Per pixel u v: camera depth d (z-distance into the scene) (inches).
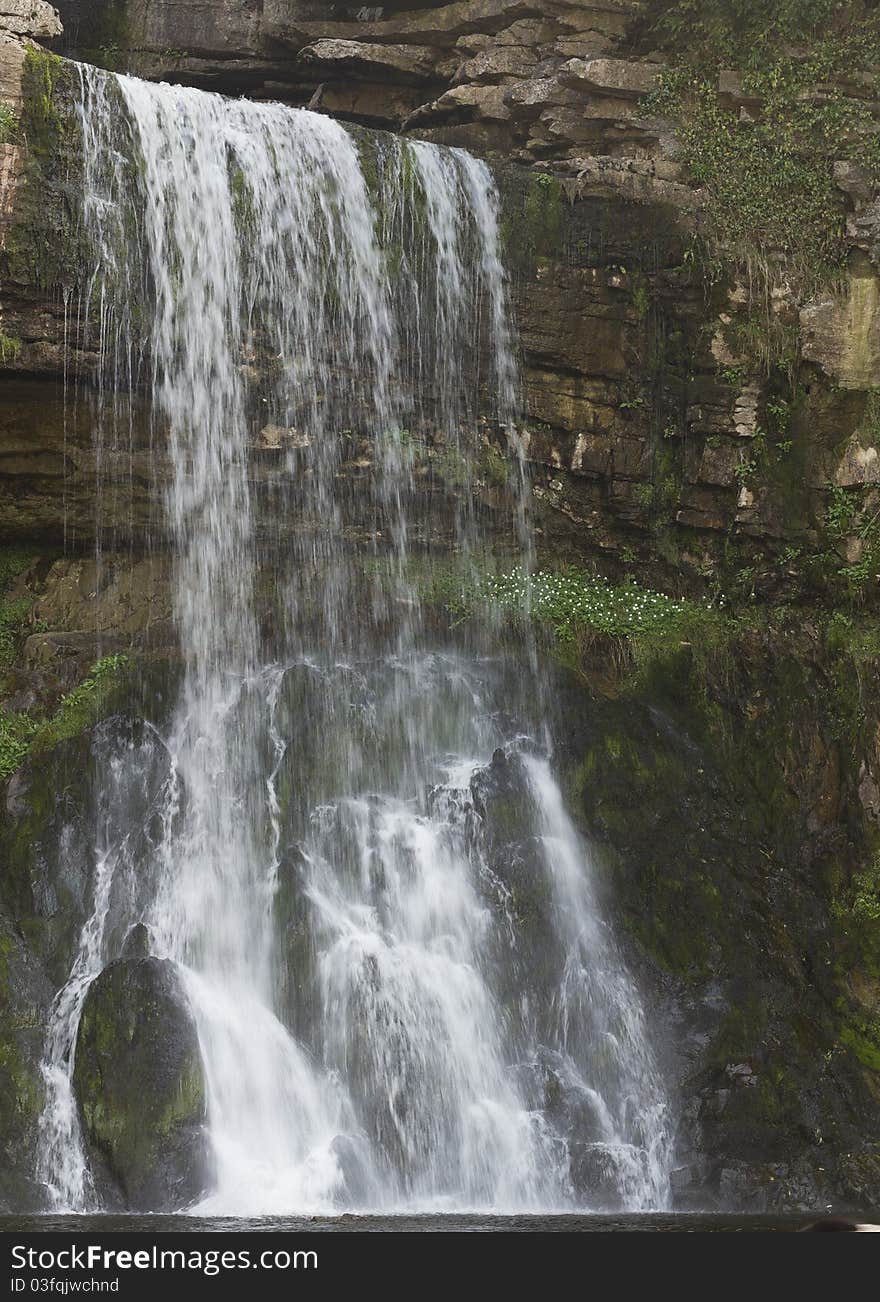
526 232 807.7
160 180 695.1
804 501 807.1
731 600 816.3
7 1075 545.3
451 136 879.1
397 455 773.3
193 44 949.8
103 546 722.8
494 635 764.6
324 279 749.3
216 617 724.7
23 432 689.0
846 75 844.0
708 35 858.1
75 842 620.1
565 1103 601.0
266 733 682.2
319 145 755.4
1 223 641.6
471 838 679.7
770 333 815.1
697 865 697.0
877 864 724.7
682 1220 510.3
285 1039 597.0
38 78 658.2
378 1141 576.7
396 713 712.4
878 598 788.6
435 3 906.1
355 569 760.3
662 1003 645.3
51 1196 524.4
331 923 629.9
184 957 621.9
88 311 668.7
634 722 743.1
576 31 877.8
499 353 801.6
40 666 684.1
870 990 687.1
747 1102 607.8
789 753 768.3
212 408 718.5
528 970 643.5
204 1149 531.8
